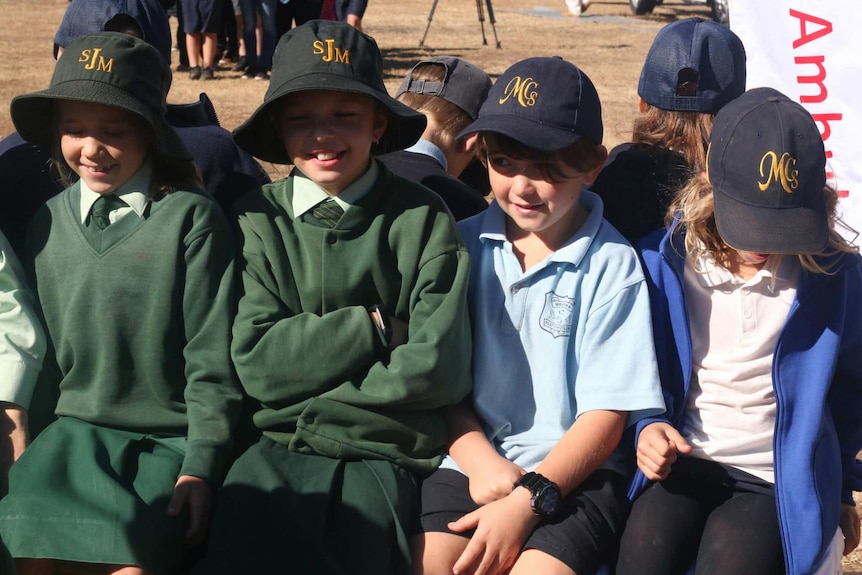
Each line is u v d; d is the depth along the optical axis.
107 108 2.40
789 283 2.47
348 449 2.41
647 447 2.40
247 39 10.70
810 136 2.38
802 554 2.35
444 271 2.47
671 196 2.83
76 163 2.45
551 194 2.46
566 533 2.36
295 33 2.50
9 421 2.44
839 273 2.44
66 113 2.43
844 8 4.30
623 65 12.96
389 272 2.50
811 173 2.38
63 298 2.47
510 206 2.51
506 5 20.59
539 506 2.34
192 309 2.45
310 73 2.41
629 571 2.39
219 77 10.81
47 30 14.39
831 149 4.38
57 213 2.53
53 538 2.19
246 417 2.52
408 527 2.40
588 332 2.51
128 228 2.46
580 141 2.46
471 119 3.19
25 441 2.45
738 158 2.39
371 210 2.51
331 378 2.41
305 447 2.43
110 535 2.19
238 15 10.95
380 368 2.41
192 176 2.58
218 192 2.96
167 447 2.45
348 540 2.29
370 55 2.50
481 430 2.55
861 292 2.48
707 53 2.91
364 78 2.46
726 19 15.93
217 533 2.28
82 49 2.42
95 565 2.28
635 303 2.50
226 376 2.44
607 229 2.58
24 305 2.46
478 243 2.63
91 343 2.45
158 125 2.44
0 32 13.88
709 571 2.36
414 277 2.49
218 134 2.99
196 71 10.62
